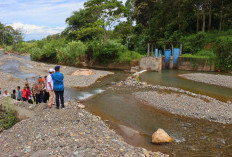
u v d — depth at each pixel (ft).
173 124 28.71
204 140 23.59
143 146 22.08
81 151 16.92
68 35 153.28
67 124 24.58
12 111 27.78
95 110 35.37
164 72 82.64
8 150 17.90
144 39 120.67
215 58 82.48
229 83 56.85
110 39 121.60
